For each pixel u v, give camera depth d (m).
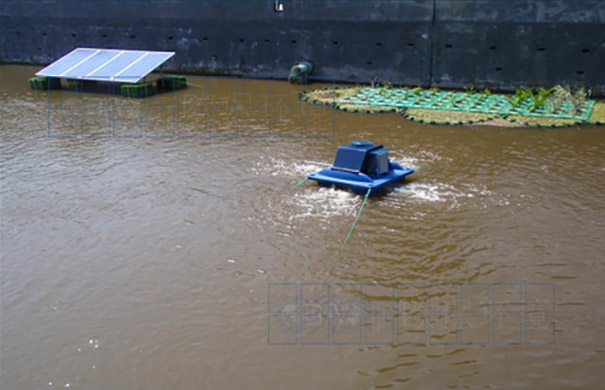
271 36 18.88
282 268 6.47
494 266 6.48
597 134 11.99
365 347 5.16
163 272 6.43
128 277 6.35
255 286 6.12
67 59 18.41
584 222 7.55
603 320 5.49
